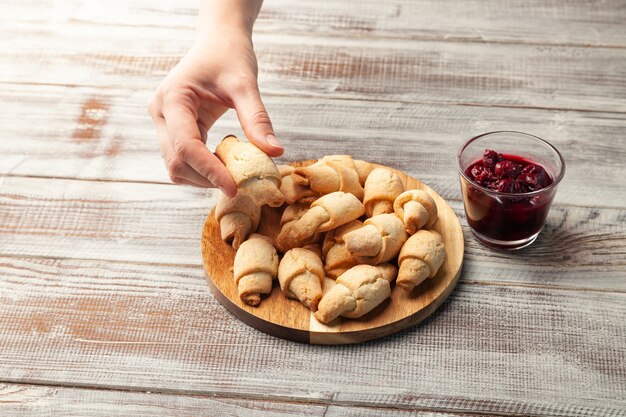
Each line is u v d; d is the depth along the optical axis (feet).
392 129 3.63
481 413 2.82
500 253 3.21
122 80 3.90
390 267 3.04
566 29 4.02
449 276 3.06
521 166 3.18
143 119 3.73
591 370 2.90
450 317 3.03
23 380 2.93
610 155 3.50
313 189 3.17
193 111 3.14
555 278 3.12
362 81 3.84
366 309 2.93
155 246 3.27
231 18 3.33
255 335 3.01
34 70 3.95
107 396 2.88
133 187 3.47
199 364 2.94
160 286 3.15
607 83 3.77
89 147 3.63
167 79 3.19
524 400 2.84
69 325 3.05
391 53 3.95
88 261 3.23
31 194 3.46
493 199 3.05
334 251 3.06
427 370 2.91
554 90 3.76
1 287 3.17
